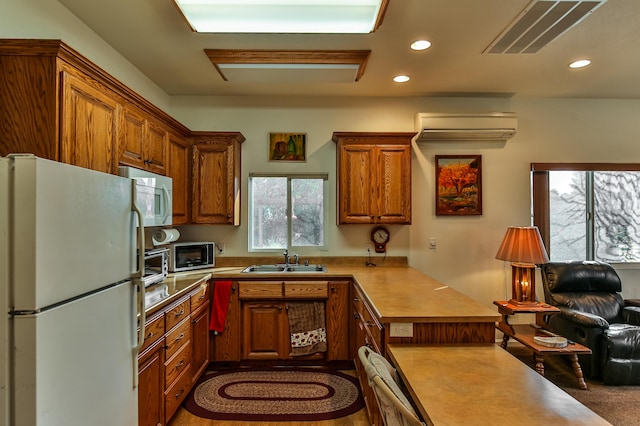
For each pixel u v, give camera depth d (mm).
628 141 3576
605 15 2059
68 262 1112
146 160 2434
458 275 3561
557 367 2977
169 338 2100
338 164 3330
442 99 3551
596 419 1031
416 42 2381
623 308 3117
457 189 3564
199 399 2504
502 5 1959
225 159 3236
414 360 1498
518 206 3566
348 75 2787
